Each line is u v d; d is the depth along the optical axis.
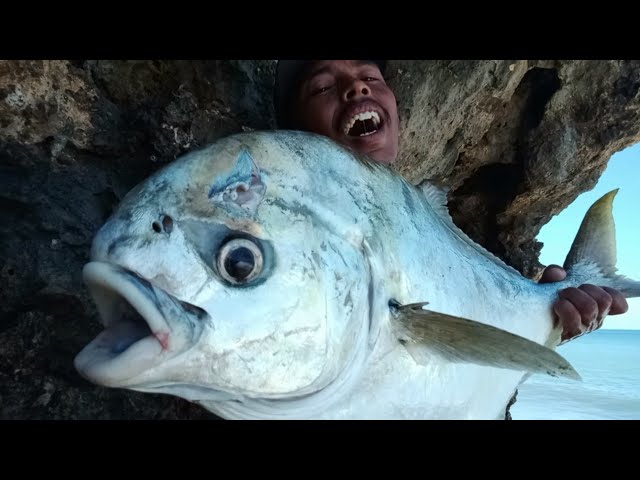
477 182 1.08
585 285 0.60
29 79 0.47
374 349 0.36
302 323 0.31
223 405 0.33
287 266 0.31
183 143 0.59
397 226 0.39
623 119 0.97
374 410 0.36
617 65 0.93
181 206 0.30
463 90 0.83
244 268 0.30
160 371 0.27
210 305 0.29
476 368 0.45
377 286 0.36
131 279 0.28
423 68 0.78
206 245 0.30
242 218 0.31
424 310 0.37
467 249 0.50
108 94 0.55
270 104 0.74
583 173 1.05
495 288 0.50
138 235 0.29
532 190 1.03
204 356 0.28
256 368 0.29
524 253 1.16
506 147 1.02
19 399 0.42
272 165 0.34
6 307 0.44
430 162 0.90
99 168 0.52
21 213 0.46
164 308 0.28
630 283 0.65
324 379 0.32
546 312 0.57
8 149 0.46
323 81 0.66
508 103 0.97
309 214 0.33
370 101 0.65
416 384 0.39
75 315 0.46
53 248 0.46
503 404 0.52
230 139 0.34
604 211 0.66
